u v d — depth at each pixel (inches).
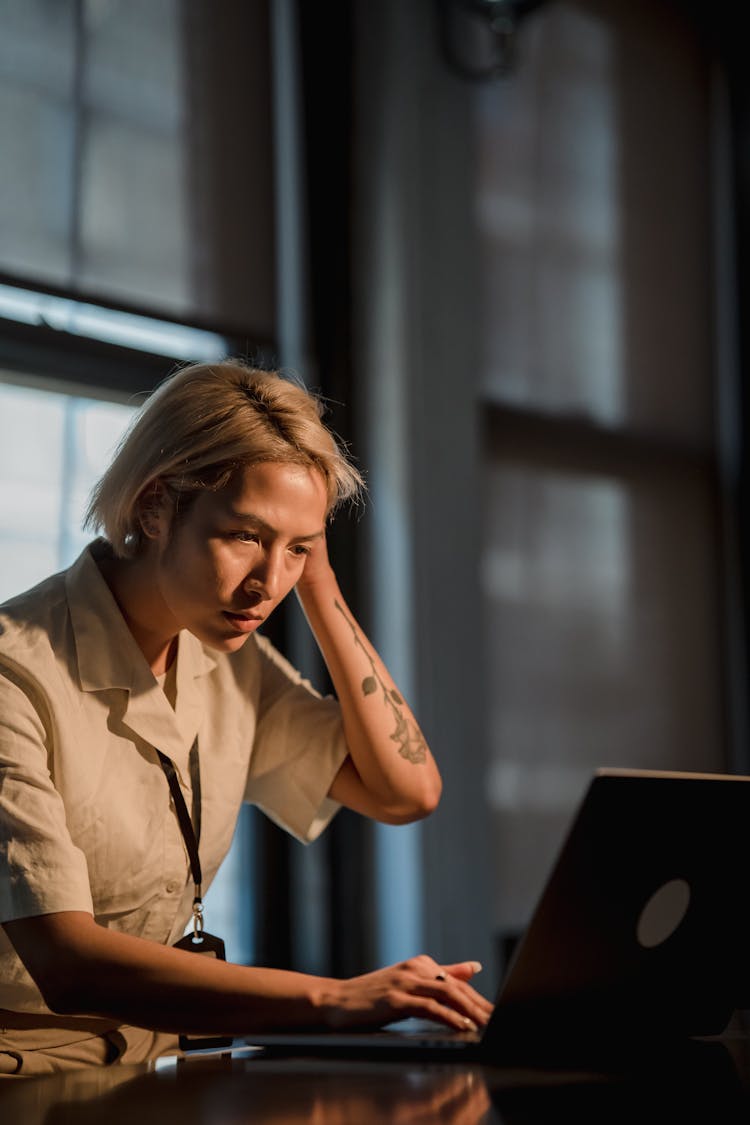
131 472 56.8
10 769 53.0
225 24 137.7
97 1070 49.5
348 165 144.4
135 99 128.9
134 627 60.5
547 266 167.0
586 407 169.6
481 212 159.8
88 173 124.2
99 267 124.1
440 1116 38.5
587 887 48.9
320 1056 51.8
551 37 170.9
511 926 151.6
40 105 121.3
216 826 63.8
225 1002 48.8
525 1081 45.1
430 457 143.0
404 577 139.7
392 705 68.9
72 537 123.3
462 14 155.4
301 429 55.7
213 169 134.9
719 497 186.2
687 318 184.5
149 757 60.1
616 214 176.6
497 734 153.9
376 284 143.3
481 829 142.3
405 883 136.5
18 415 120.6
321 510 56.2
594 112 175.2
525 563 159.8
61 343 121.0
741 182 190.7
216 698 65.6
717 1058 51.4
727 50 193.5
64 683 57.5
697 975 55.9
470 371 149.2
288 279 140.6
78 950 49.2
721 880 54.1
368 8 146.4
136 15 130.0
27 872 50.7
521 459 160.9
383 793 68.3
